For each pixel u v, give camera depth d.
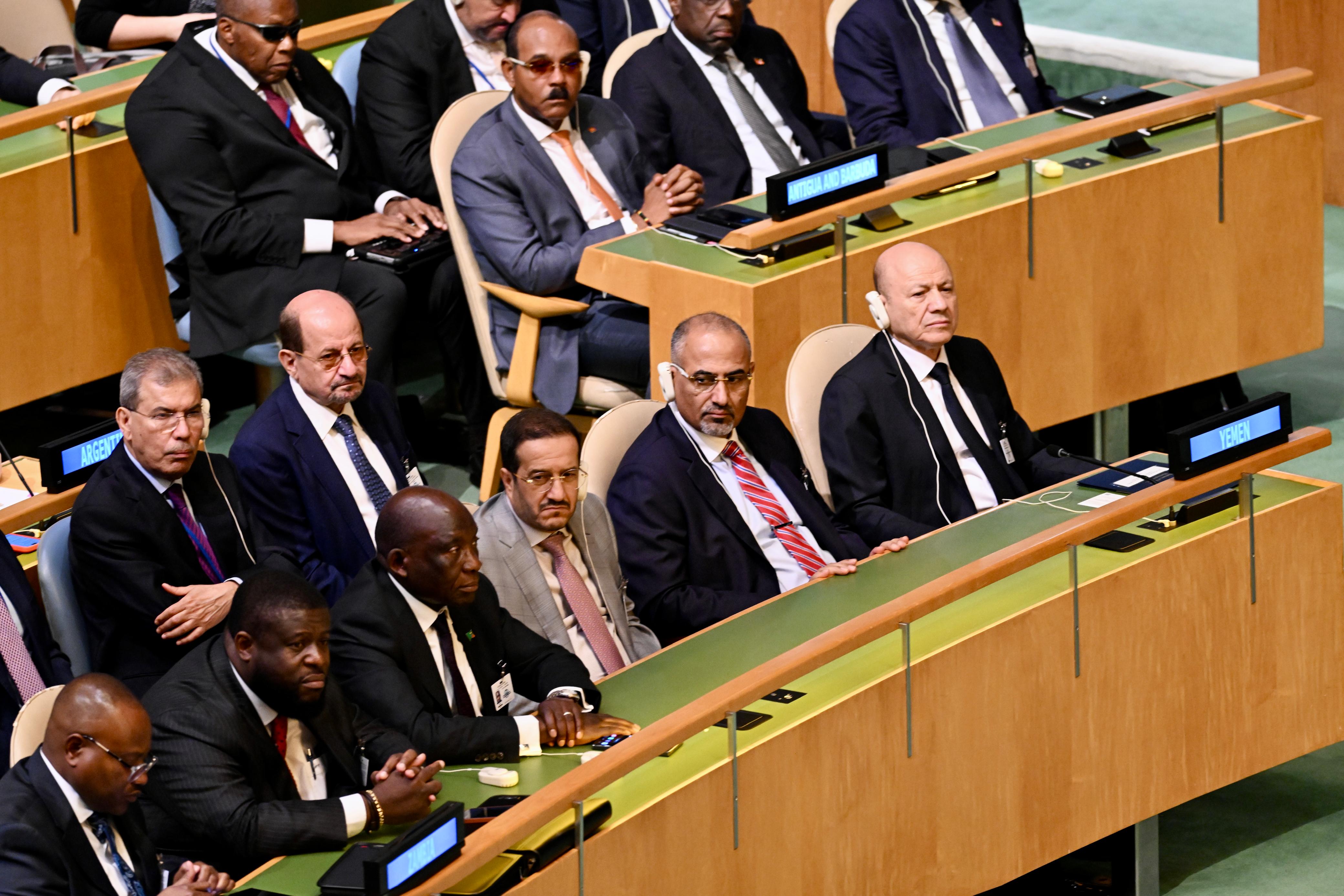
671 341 16.02
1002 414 17.22
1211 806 16.81
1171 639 15.02
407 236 19.66
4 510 15.18
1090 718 14.64
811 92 28.52
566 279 18.81
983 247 18.56
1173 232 19.84
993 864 14.26
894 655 13.62
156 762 11.75
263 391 20.81
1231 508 15.41
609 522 15.39
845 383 16.62
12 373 19.91
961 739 13.89
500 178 18.98
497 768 12.17
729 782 12.36
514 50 19.06
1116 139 19.72
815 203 17.50
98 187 20.28
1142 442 21.44
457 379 20.27
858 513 16.36
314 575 15.92
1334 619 15.91
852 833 13.28
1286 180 20.44
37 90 21.09
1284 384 23.36
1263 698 15.63
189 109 19.31
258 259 19.39
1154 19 31.84
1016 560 13.82
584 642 14.91
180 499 15.06
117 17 23.73
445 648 13.27
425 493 12.97
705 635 13.92
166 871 11.88
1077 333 19.45
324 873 11.04
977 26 22.92
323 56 22.98
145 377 14.59
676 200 19.08
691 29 21.31
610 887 11.66
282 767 12.11
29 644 14.30
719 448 16.00
